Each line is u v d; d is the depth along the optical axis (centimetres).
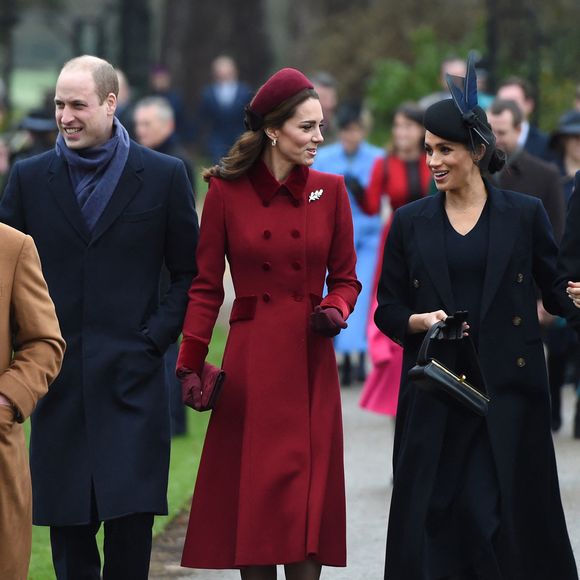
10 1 8331
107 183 1817
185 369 1778
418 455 1745
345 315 1767
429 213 1773
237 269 1789
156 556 2189
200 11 10925
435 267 1752
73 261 1820
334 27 9975
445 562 1723
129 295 1823
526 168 2645
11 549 1559
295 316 1773
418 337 1778
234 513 1769
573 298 1752
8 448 1552
